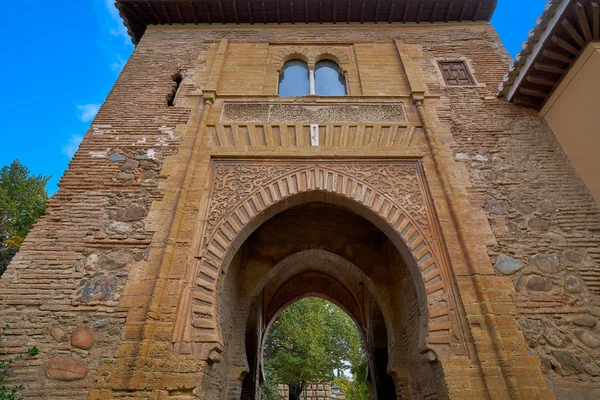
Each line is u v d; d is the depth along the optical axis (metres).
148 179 6.01
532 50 6.34
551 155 6.43
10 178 17.23
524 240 5.43
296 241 8.75
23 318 4.59
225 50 8.25
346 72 7.89
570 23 5.66
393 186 5.99
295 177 6.05
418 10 8.80
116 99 7.23
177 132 6.63
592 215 5.64
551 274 5.11
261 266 8.34
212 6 8.72
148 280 4.93
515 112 7.13
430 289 5.00
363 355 23.44
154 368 4.23
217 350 4.61
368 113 6.97
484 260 5.19
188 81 7.59
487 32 8.77
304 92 7.81
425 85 7.51
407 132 6.64
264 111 6.97
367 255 8.64
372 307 9.84
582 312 4.80
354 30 8.89
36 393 4.12
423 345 4.69
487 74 7.84
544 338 4.59
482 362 4.36
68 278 4.95
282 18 8.95
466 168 6.23
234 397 6.68
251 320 9.59
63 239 5.30
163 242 5.28
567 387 4.26
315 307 21.67
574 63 6.05
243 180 6.02
